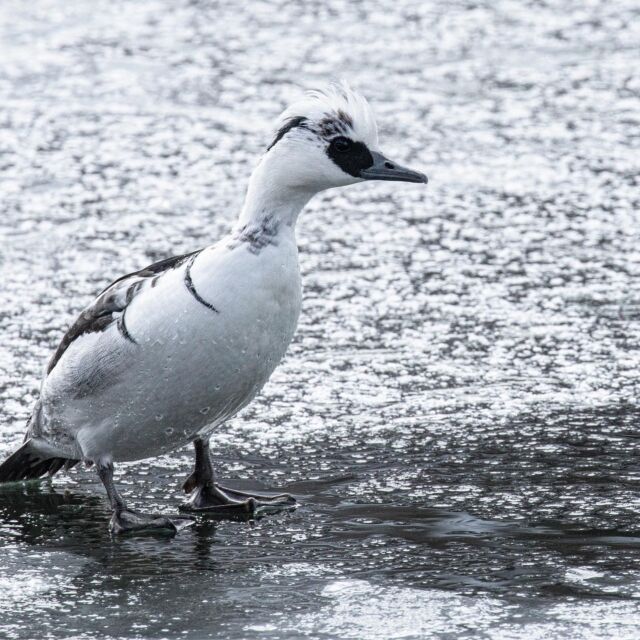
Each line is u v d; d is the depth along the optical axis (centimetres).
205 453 998
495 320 1372
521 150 1908
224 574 873
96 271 1510
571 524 945
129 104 2094
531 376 1234
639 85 2152
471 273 1506
